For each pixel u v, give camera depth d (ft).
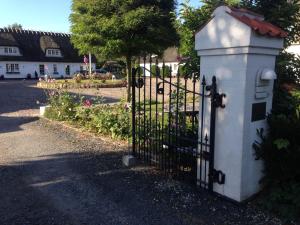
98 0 38.93
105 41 40.50
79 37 42.01
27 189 13.79
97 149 19.72
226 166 12.02
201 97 12.71
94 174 15.43
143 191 13.29
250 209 11.45
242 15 11.35
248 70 10.93
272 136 11.80
